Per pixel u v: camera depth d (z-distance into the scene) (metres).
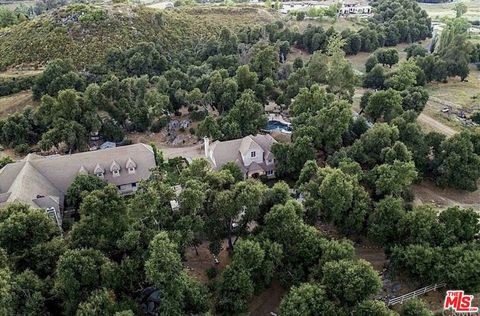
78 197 72.75
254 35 164.38
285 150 85.06
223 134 96.38
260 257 52.91
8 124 101.00
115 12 158.25
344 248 55.31
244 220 60.91
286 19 197.00
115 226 55.03
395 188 69.81
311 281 52.97
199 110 117.75
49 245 53.75
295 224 57.50
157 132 110.56
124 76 133.50
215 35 170.12
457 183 81.69
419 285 59.41
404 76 122.88
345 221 65.69
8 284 44.78
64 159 79.94
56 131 93.31
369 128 92.88
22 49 145.38
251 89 112.62
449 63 143.00
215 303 54.84
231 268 53.16
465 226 59.25
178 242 53.38
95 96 100.50
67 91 96.62
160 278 46.56
